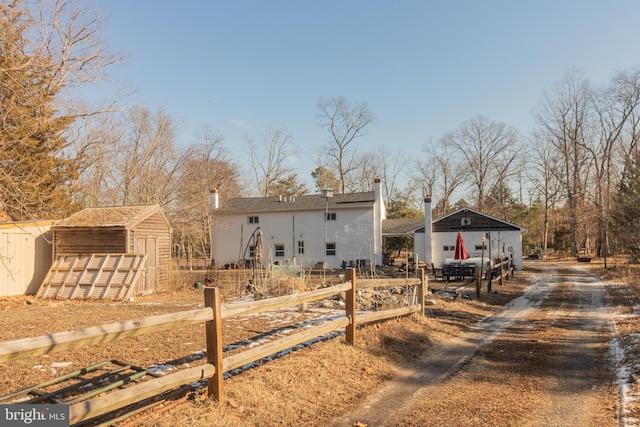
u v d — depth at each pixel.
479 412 4.33
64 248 15.86
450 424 4.04
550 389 5.05
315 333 5.66
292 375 5.07
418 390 5.06
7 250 14.79
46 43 13.52
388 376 5.61
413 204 57.69
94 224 15.55
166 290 16.95
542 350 7.02
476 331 8.79
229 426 3.74
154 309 10.95
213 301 4.13
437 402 4.64
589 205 42.62
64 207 19.44
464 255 21.47
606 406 4.41
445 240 31.20
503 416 4.21
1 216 15.71
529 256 48.91
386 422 4.10
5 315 9.80
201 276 21.36
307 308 9.77
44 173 15.95
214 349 4.12
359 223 31.67
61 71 14.41
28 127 12.79
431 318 9.32
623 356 6.29
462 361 6.39
